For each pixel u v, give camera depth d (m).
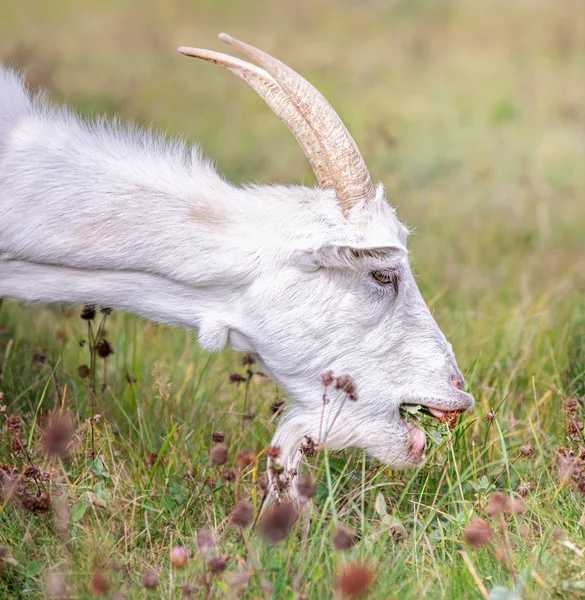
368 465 16.47
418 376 15.05
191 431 17.17
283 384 15.16
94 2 70.19
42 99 16.25
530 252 27.97
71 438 15.99
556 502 15.22
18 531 14.12
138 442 17.03
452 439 15.81
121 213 14.74
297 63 50.25
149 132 15.84
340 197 14.45
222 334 14.84
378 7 69.06
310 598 12.43
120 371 19.77
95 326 22.20
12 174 14.95
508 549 13.10
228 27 63.75
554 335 20.98
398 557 13.59
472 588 12.95
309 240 14.34
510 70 51.19
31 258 14.95
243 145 36.34
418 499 15.66
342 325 14.66
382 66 51.38
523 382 19.61
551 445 17.33
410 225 29.03
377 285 14.59
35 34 57.25
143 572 13.47
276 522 12.03
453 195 32.38
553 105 44.16
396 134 37.69
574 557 13.38
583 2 64.62
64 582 12.59
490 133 39.84
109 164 15.02
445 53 55.31
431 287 23.59
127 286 14.99
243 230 14.66
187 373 18.94
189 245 14.62
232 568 13.30
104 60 50.91
